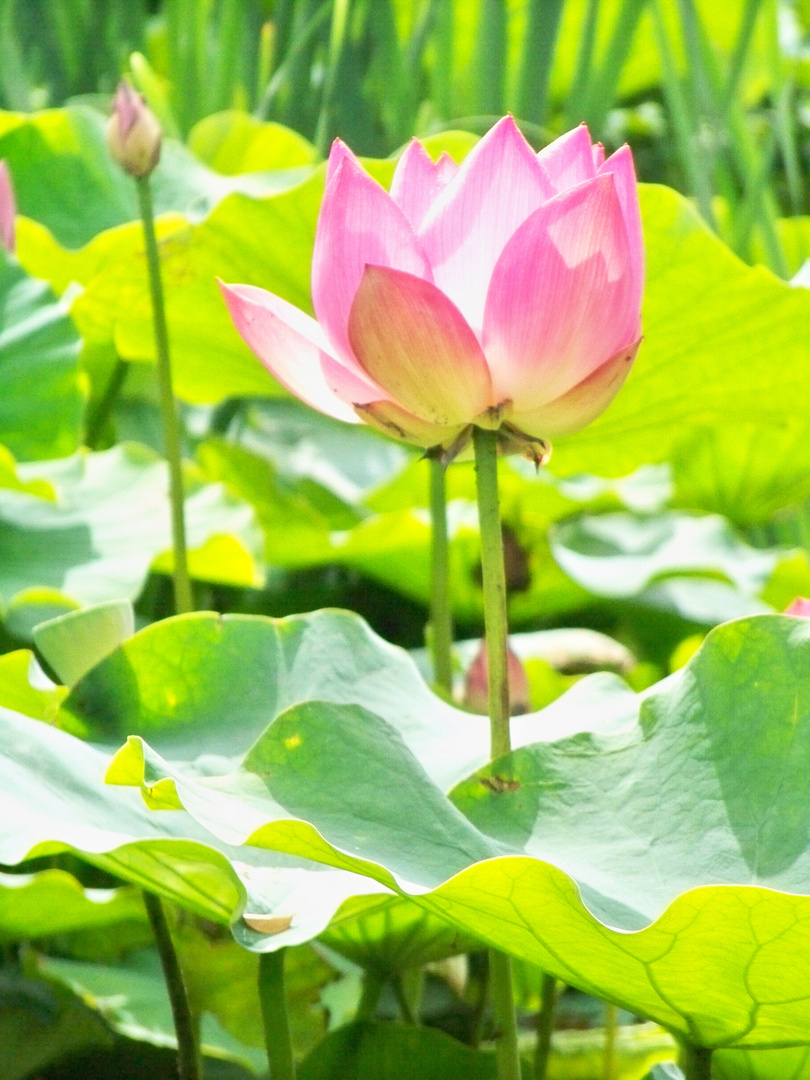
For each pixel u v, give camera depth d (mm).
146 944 2730
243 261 2969
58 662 2469
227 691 2449
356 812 2303
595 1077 2754
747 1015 2234
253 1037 2670
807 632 2367
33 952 2648
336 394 2336
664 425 2939
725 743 2350
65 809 2289
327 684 2467
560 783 2355
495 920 2223
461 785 2357
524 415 2309
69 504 3160
